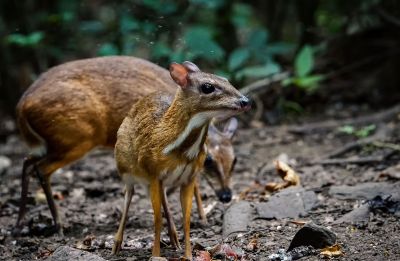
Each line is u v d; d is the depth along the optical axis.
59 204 11.59
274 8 19.80
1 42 18.48
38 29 19.05
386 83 16.92
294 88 16.92
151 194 8.15
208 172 10.38
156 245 8.23
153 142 7.97
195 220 10.23
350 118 15.79
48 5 19.83
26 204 11.37
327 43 18.08
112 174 13.22
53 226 10.23
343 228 8.99
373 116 15.09
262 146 14.44
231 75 16.77
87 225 10.43
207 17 19.64
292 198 10.01
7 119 18.69
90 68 10.21
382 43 17.55
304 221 9.39
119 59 10.44
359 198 10.11
